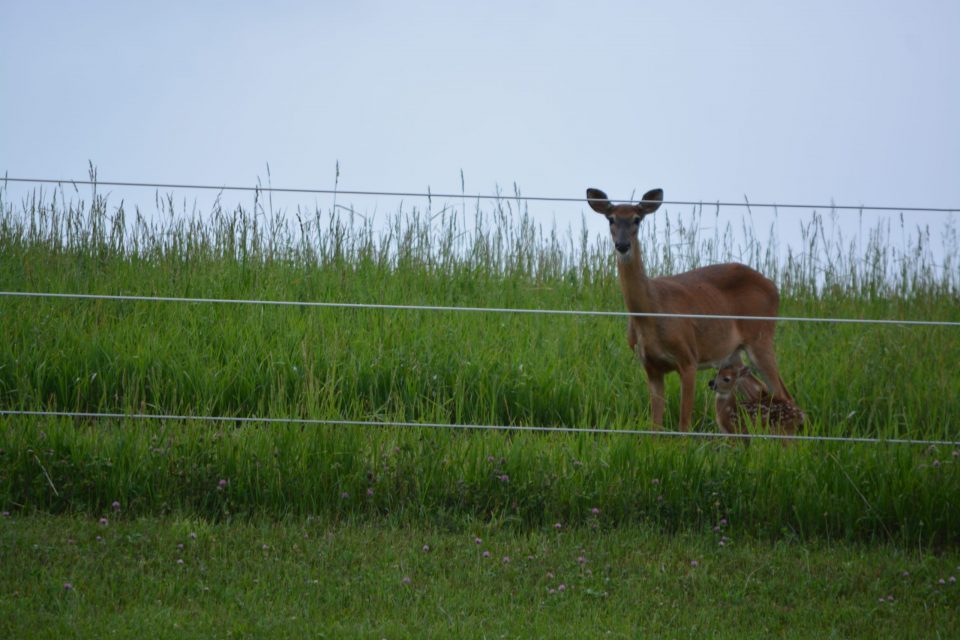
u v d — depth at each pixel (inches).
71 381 1280.8
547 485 1045.8
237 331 1395.2
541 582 893.8
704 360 1414.9
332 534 980.6
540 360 1365.7
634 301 1325.0
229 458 1050.1
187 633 753.6
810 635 803.4
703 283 1438.2
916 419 1258.0
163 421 1135.0
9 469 1024.2
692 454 1066.1
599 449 1093.8
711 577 906.1
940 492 1027.9
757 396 1413.6
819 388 1397.6
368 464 1061.8
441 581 883.4
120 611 795.4
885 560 963.3
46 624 756.0
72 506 1019.3
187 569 882.8
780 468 1055.6
